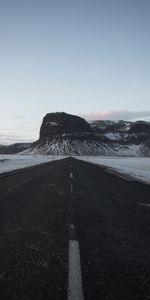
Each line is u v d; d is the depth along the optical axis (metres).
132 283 4.43
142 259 5.52
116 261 5.37
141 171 34.97
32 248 5.95
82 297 3.94
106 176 25.62
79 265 5.09
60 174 25.81
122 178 24.27
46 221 8.35
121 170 36.16
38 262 5.18
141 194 14.78
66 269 4.90
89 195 13.80
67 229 7.53
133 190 16.31
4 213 9.24
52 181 19.61
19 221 8.25
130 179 23.58
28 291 4.06
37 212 9.56
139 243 6.54
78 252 5.79
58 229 7.50
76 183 18.97
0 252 5.65
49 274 4.67
